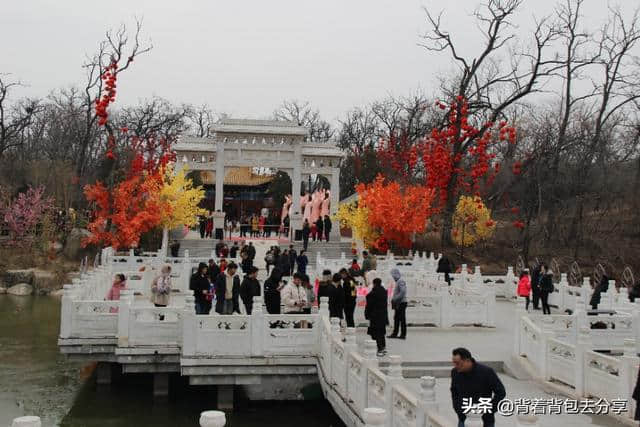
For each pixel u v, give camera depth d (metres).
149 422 19.16
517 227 56.44
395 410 12.12
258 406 20.23
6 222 55.16
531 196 59.66
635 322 21.55
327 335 17.73
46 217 53.56
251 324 18.98
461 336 22.75
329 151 54.41
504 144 71.19
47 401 21.34
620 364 14.63
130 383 22.78
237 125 53.50
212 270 24.86
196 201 48.44
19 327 33.59
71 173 63.72
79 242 53.09
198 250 48.44
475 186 51.22
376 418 8.67
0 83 67.44
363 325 24.23
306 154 54.12
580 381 15.95
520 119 72.25
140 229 44.56
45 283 46.47
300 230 52.75
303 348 19.11
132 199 45.06
